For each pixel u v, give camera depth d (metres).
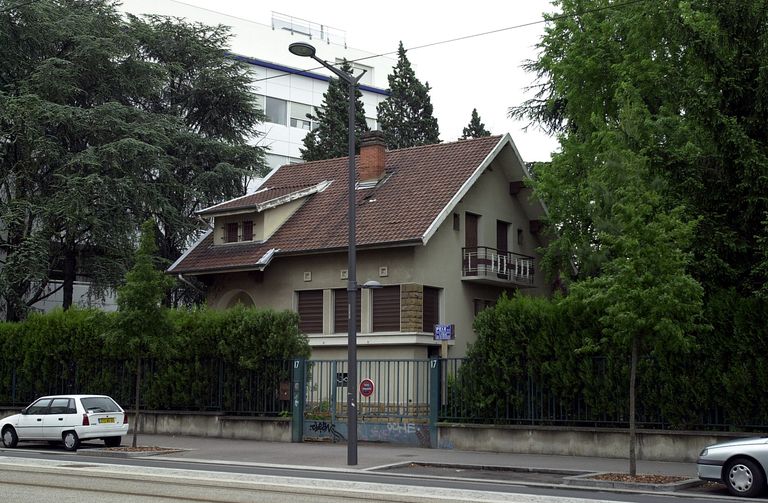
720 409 19.91
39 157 38.69
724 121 20.05
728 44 21.28
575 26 30.78
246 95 47.00
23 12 39.38
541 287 37.69
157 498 13.21
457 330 33.12
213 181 42.75
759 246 19.34
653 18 27.73
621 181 23.36
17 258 36.56
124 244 39.31
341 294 32.91
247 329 26.97
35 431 24.30
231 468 19.17
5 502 12.66
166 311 24.17
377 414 24.75
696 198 20.81
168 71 44.44
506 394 22.64
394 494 13.91
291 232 34.72
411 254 31.30
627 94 25.98
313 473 18.33
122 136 40.25
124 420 24.61
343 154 51.59
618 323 16.95
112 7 44.59
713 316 19.81
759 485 14.60
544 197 29.77
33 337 32.00
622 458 20.66
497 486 16.22
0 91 38.25
